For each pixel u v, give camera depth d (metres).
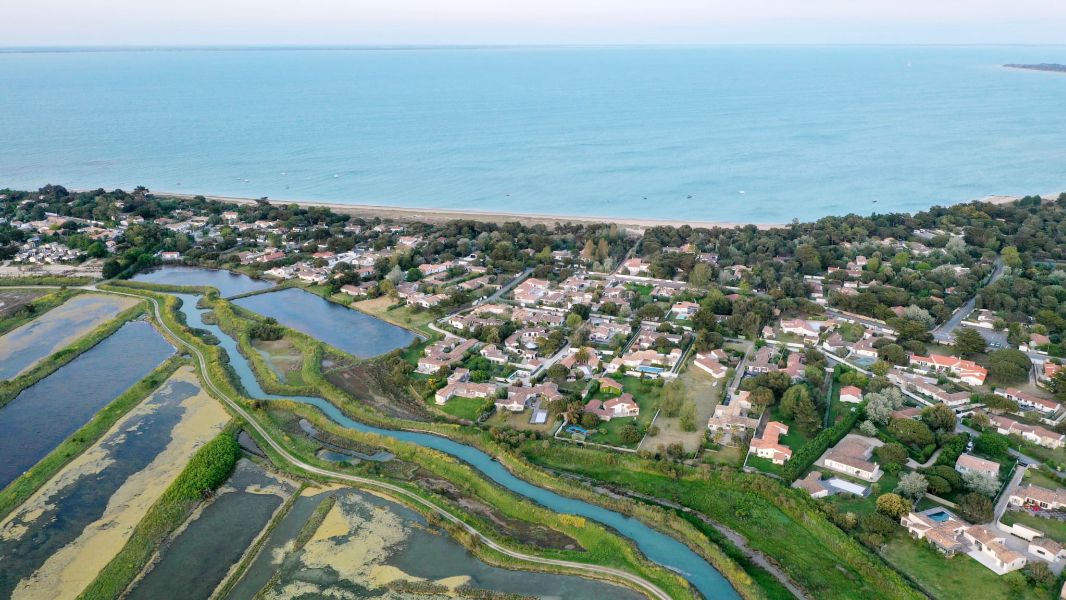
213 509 129.50
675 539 121.44
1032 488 124.81
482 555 116.50
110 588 108.81
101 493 133.88
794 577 110.50
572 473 142.75
